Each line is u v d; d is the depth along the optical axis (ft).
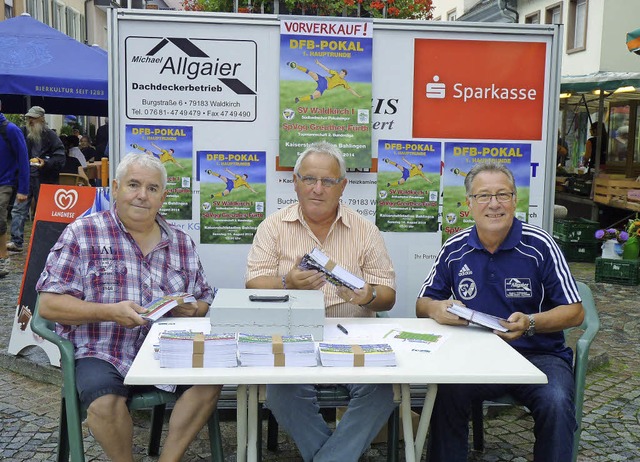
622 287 25.50
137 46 11.83
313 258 9.15
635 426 12.77
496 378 7.30
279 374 7.22
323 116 12.23
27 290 15.02
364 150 12.35
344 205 11.00
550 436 8.91
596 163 37.11
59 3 62.59
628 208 32.27
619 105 38.37
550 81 12.69
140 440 12.00
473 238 10.07
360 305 10.41
